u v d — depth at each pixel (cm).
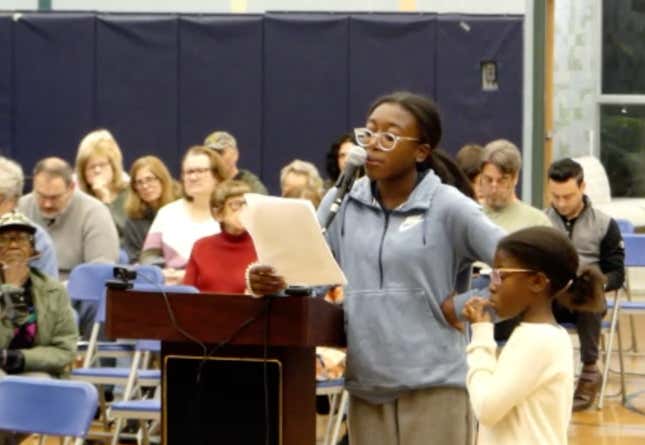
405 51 1631
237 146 1641
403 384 602
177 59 1641
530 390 547
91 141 1306
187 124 1642
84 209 1147
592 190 1680
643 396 1274
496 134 1633
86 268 1069
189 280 1034
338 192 609
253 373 577
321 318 581
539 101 1644
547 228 562
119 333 582
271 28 1638
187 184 1184
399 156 604
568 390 555
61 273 1138
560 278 556
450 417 607
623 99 1797
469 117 1631
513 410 551
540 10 1653
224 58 1641
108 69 1639
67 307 892
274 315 566
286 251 560
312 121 1638
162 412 587
